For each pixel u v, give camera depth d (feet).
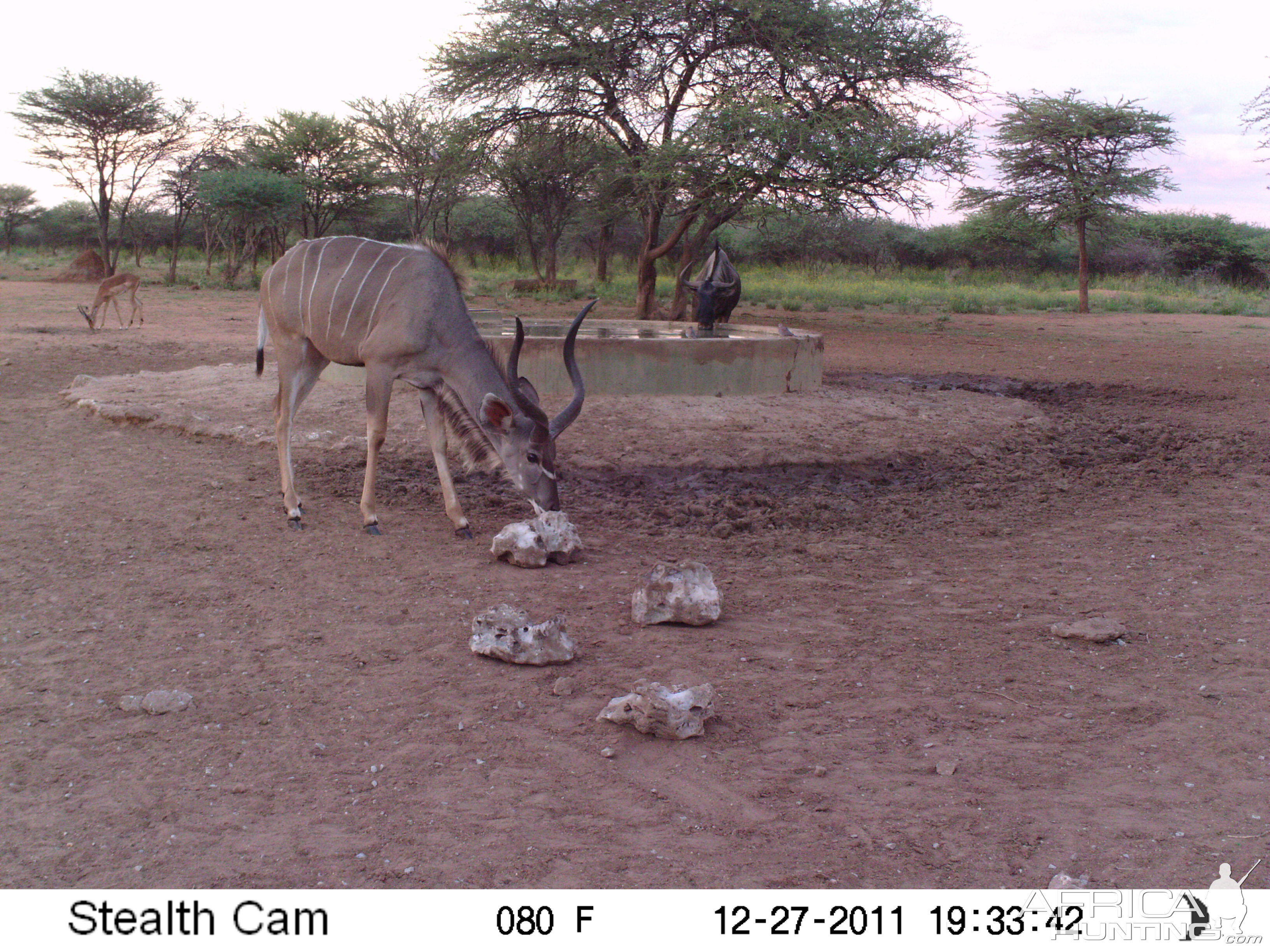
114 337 53.06
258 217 98.84
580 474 25.80
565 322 46.16
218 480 23.39
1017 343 63.93
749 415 31.22
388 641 14.94
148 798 10.56
